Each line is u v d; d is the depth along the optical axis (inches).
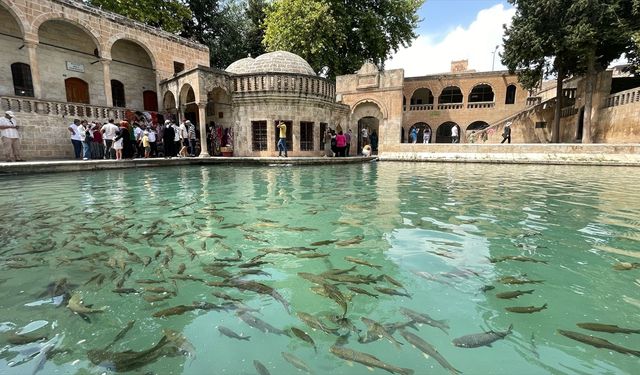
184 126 747.4
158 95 914.1
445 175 553.3
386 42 1253.1
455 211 281.4
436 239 207.8
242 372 94.7
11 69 735.1
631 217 260.5
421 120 1405.0
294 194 362.6
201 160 711.7
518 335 111.1
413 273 158.4
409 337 105.7
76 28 830.5
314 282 148.9
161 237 209.8
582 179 495.2
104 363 97.7
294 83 824.9
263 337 111.2
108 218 254.4
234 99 840.3
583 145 741.3
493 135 1208.2
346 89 1052.5
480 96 1428.4
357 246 195.5
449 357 100.4
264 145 847.1
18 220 247.3
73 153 698.8
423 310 126.4
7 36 723.4
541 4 875.4
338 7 1099.3
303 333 109.9
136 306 130.3
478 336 109.3
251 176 525.0
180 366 97.0
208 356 101.6
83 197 339.6
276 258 177.2
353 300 134.7
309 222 245.6
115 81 908.6
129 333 113.2
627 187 413.4
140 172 562.3
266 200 327.6
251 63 926.4
